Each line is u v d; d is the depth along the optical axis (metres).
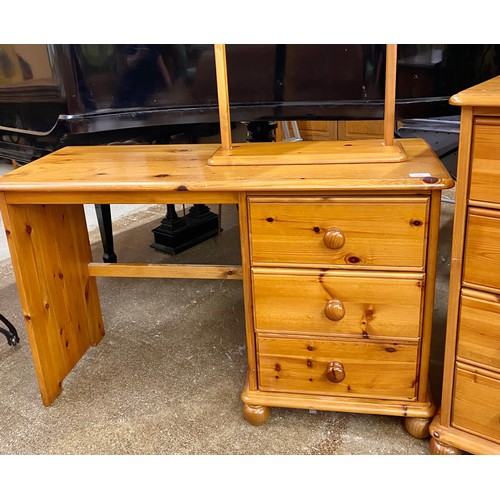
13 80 1.66
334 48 1.48
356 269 1.08
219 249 2.39
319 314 1.14
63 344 1.45
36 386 1.47
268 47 1.52
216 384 1.43
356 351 1.16
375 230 1.04
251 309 1.18
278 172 1.12
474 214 0.94
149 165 1.27
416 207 1.01
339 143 1.33
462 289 1.00
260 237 1.10
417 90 1.50
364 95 1.51
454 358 1.06
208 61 1.57
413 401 1.18
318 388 1.22
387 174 1.04
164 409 1.34
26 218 1.27
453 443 1.10
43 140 1.68
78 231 1.53
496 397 1.04
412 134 2.15
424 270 1.05
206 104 1.62
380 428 1.24
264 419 1.26
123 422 1.30
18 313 1.91
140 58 1.56
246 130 2.33
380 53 1.46
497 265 0.95
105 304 1.92
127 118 1.59
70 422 1.31
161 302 1.93
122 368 1.53
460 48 1.50
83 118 1.53
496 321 0.98
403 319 1.10
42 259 1.35
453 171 1.96
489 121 0.87
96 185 1.12
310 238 1.08
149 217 2.95
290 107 1.58
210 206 3.02
